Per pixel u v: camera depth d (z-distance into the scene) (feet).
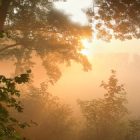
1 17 51.67
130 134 51.34
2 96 17.37
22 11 72.28
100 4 60.95
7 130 17.48
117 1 57.62
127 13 58.59
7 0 51.75
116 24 62.69
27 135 45.78
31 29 75.10
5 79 17.22
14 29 73.56
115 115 53.36
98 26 64.69
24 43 75.92
